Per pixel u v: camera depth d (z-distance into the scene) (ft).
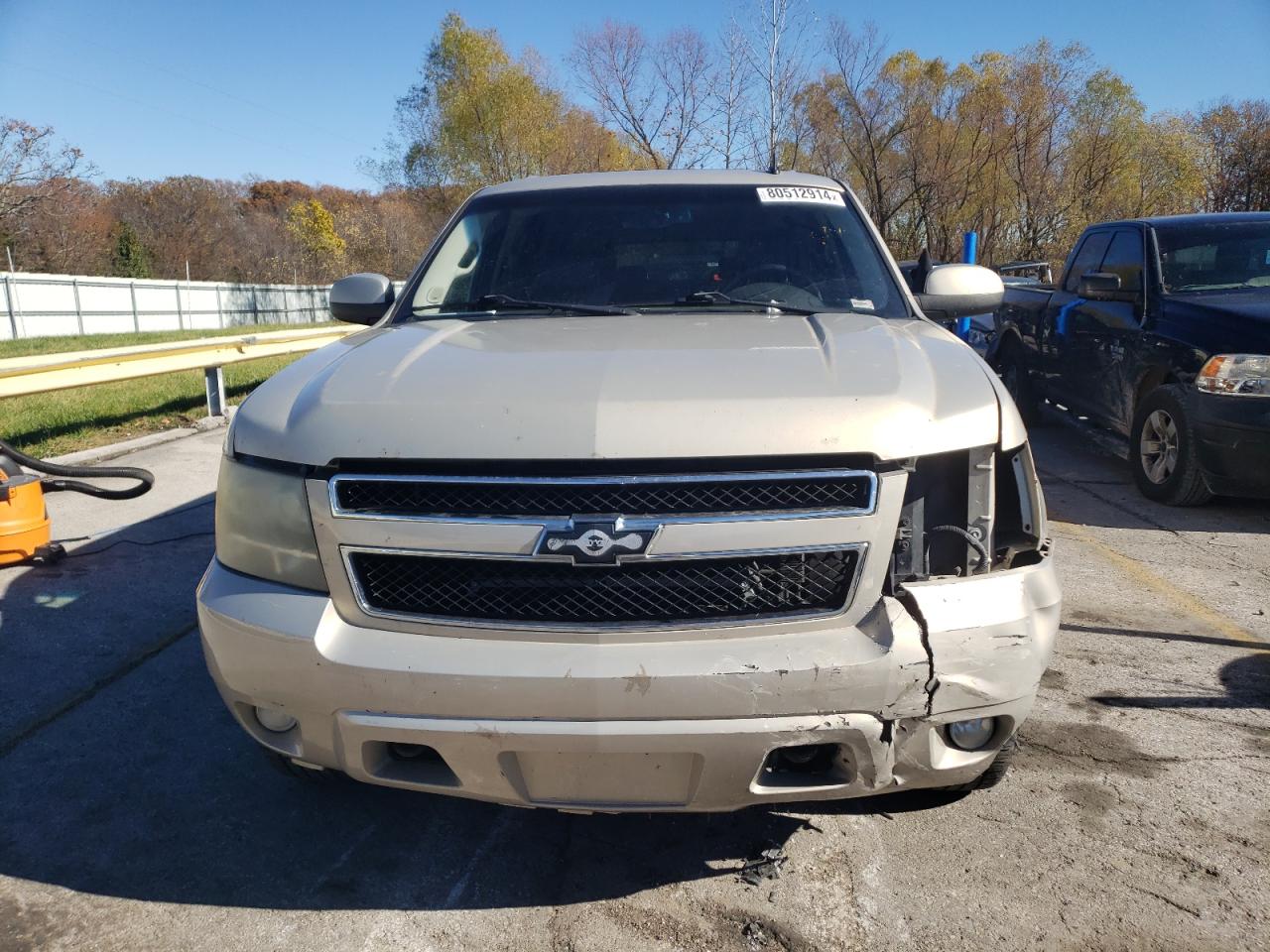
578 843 8.63
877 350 7.97
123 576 15.29
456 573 6.79
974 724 7.16
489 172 143.64
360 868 8.29
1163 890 7.89
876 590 6.79
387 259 199.31
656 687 6.43
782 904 7.76
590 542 6.49
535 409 6.79
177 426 27.27
